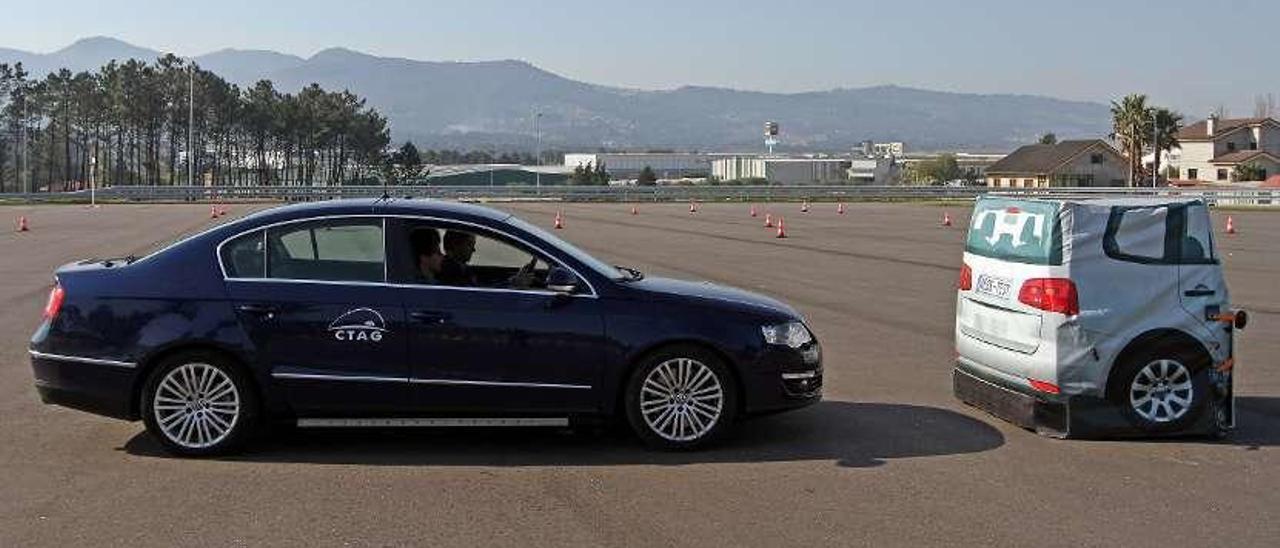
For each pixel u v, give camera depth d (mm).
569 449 6883
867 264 20906
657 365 6734
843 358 10375
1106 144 96562
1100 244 7121
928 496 5883
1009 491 5992
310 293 6617
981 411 8023
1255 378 9469
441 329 6598
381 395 6617
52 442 6949
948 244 26891
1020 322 7410
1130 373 7141
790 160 160125
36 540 5078
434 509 5605
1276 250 26125
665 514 5547
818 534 5238
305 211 6832
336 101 106375
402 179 109188
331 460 6586
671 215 43719
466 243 6918
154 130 92125
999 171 101875
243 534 5188
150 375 6602
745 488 6023
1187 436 7238
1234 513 5617
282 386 6582
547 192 63344
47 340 6660
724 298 6973
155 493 5863
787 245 26203
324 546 5027
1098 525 5406
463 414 6699
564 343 6648
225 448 6617
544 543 5090
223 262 6707
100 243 25484
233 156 101125
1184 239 7195
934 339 11609
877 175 156125
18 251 23062
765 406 6848
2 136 88938
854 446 6980
